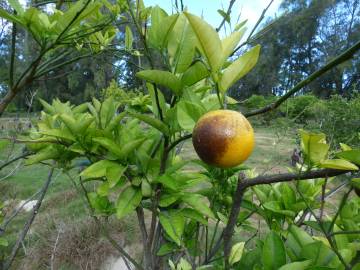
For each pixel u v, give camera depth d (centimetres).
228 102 50
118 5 75
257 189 57
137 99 70
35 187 206
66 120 45
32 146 59
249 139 30
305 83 28
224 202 58
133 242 167
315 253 39
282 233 52
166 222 40
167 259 62
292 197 54
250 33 59
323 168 32
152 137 48
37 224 164
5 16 52
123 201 41
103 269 150
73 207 178
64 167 53
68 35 57
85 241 152
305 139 31
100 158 47
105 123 50
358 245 41
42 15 55
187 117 36
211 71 35
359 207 54
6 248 142
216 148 29
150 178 42
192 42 40
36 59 59
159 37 40
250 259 45
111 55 80
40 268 130
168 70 41
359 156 31
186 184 44
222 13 55
